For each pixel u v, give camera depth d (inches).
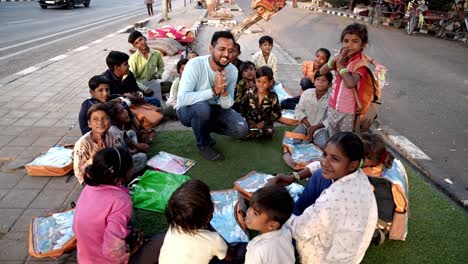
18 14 616.1
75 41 412.2
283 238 74.0
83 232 78.9
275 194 70.1
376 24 621.0
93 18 629.3
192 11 724.7
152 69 210.1
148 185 123.7
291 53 377.7
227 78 148.1
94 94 133.0
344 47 120.8
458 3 521.0
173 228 74.9
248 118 166.9
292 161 143.4
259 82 156.7
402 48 419.5
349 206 76.9
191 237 73.4
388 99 238.7
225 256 79.9
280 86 227.9
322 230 79.7
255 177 125.7
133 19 636.1
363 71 122.0
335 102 134.0
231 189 123.0
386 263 98.3
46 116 186.7
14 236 102.7
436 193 133.3
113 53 161.6
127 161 82.9
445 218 118.8
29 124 176.2
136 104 175.8
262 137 168.7
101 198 79.0
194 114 142.2
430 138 182.1
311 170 106.5
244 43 417.1
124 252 78.6
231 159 149.6
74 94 222.5
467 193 134.2
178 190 72.9
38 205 116.3
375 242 104.3
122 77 169.2
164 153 147.5
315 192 96.9
